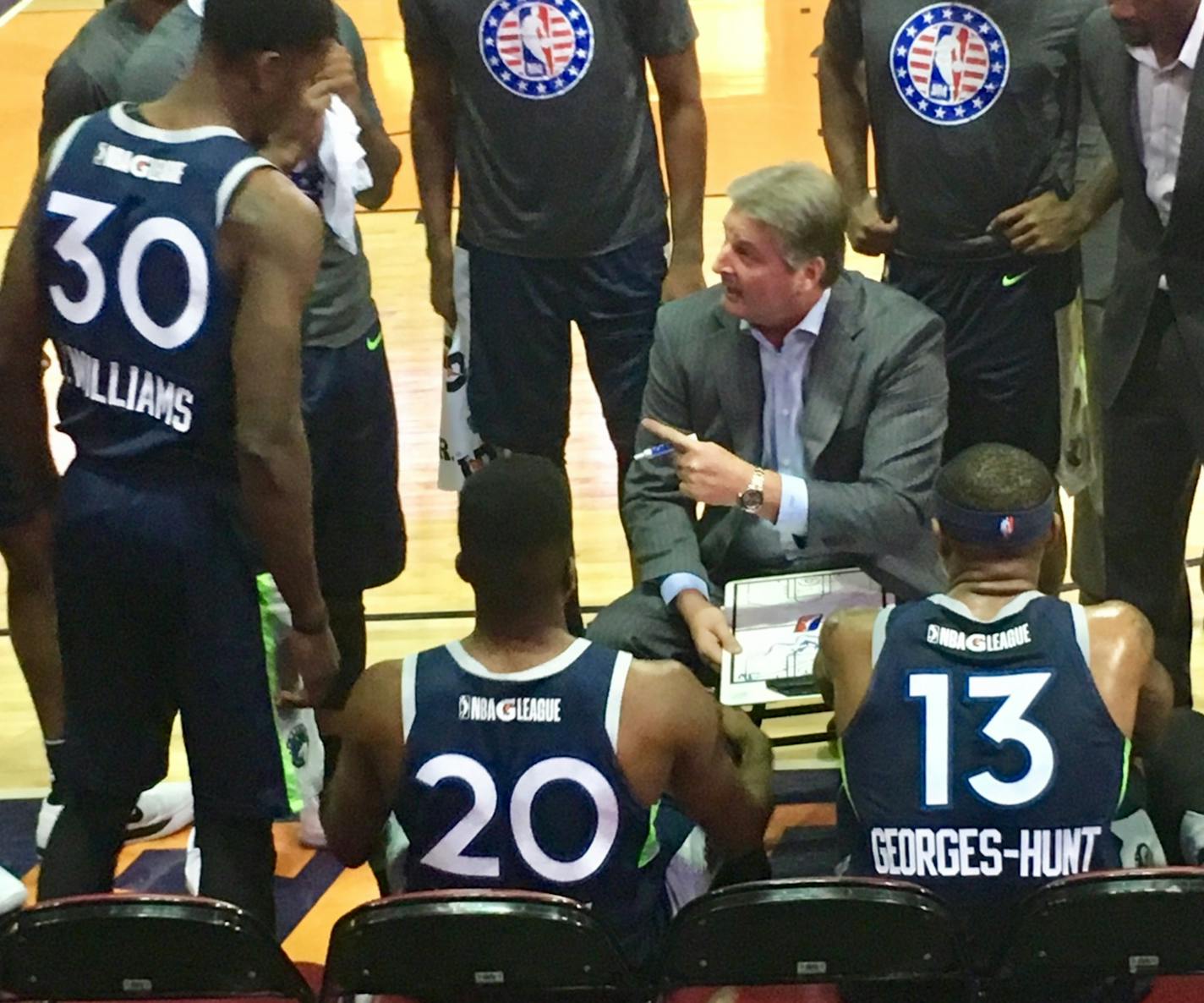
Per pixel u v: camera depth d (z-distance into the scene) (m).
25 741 6.50
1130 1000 3.55
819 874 5.30
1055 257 6.15
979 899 3.62
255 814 4.26
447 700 3.65
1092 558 6.34
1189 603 5.93
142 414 4.00
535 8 6.07
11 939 3.35
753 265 5.07
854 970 3.36
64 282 4.02
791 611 5.20
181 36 5.29
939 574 5.36
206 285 3.85
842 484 5.21
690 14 6.33
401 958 3.34
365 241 12.66
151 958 3.38
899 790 3.64
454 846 3.64
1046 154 6.00
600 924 3.29
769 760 4.41
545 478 3.70
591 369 6.67
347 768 3.83
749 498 5.10
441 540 8.13
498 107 6.22
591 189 6.29
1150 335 5.36
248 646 4.16
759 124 15.72
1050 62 5.86
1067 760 3.59
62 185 4.01
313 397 5.66
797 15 20.28
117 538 4.04
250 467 3.91
